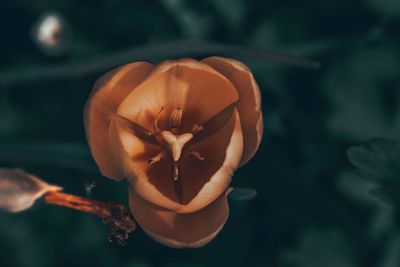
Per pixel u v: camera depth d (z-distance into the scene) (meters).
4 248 0.68
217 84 0.60
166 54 0.68
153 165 0.60
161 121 0.61
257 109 0.59
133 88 0.60
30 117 0.71
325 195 0.69
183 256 0.68
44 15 0.73
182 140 0.59
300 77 0.71
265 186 0.68
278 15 0.72
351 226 0.68
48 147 0.69
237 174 0.68
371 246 0.67
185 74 0.60
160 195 0.58
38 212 0.69
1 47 0.73
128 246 0.69
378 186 0.64
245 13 0.72
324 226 0.68
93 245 0.69
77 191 0.68
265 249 0.68
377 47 0.70
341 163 0.69
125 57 0.69
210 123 0.60
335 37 0.71
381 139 0.64
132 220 0.61
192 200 0.58
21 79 0.71
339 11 0.71
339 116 0.70
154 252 0.69
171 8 0.73
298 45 0.70
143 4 0.73
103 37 0.73
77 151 0.69
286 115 0.70
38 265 0.68
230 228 0.68
